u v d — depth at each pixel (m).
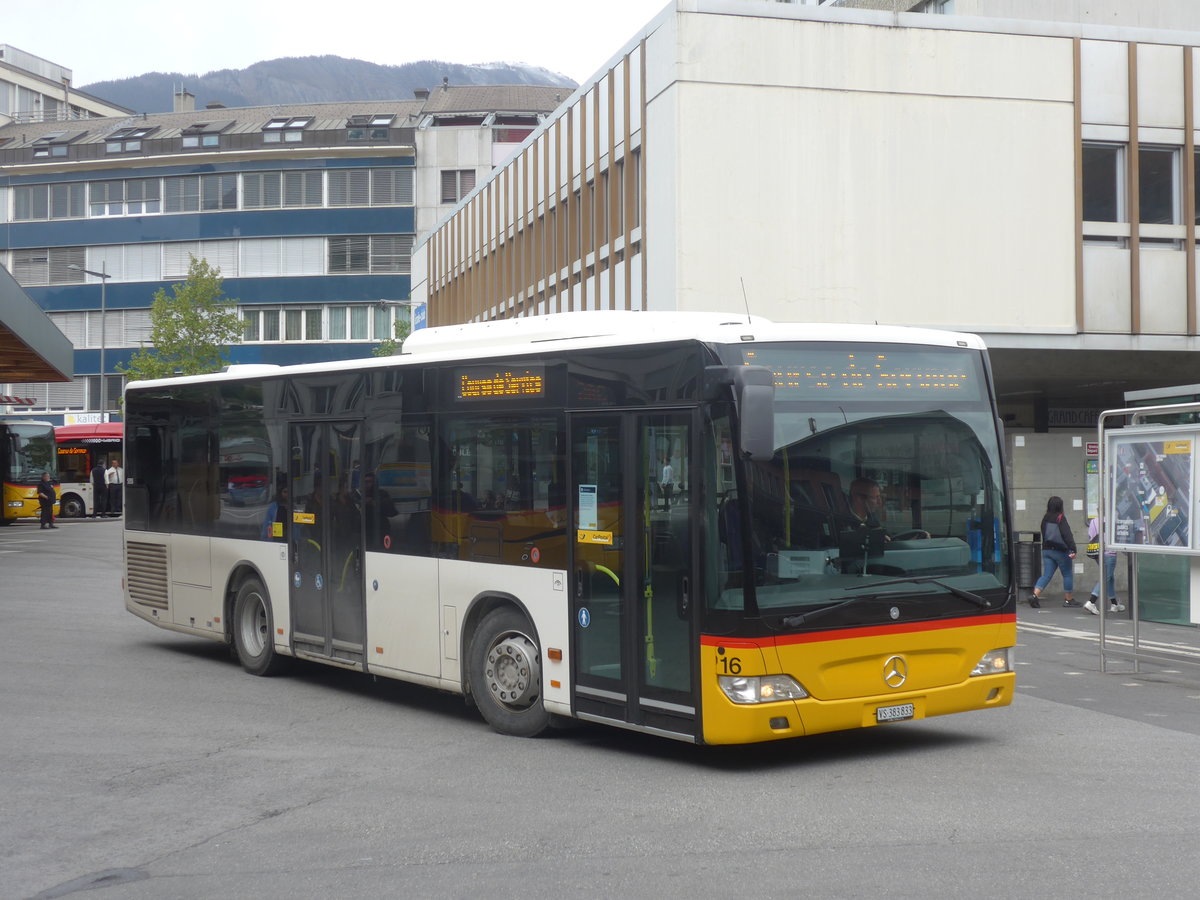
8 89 98.88
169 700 11.46
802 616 8.20
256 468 13.02
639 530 8.69
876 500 8.65
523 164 33.47
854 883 5.99
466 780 8.29
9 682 12.29
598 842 6.78
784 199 22.08
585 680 9.09
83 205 75.56
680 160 21.73
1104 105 23.11
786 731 8.17
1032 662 14.04
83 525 46.59
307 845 6.81
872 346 8.84
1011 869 6.18
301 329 73.38
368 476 11.32
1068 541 20.23
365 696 11.74
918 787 8.00
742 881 6.05
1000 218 22.78
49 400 76.25
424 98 84.06
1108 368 25.25
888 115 22.41
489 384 10.01
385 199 73.00
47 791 8.04
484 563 9.99
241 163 73.38
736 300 21.89
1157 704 11.27
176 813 7.50
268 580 12.73
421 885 6.09
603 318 9.68
